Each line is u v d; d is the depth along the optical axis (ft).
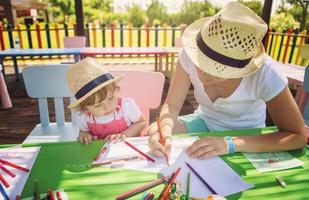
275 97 3.94
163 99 14.65
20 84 17.97
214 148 3.63
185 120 5.42
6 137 10.43
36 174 3.18
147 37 26.35
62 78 6.28
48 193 2.82
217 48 3.51
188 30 4.80
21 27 24.57
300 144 3.75
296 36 20.34
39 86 6.28
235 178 3.17
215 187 3.01
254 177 3.20
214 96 4.85
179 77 5.19
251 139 3.79
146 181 3.10
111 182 3.07
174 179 3.09
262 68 4.10
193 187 3.01
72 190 2.92
